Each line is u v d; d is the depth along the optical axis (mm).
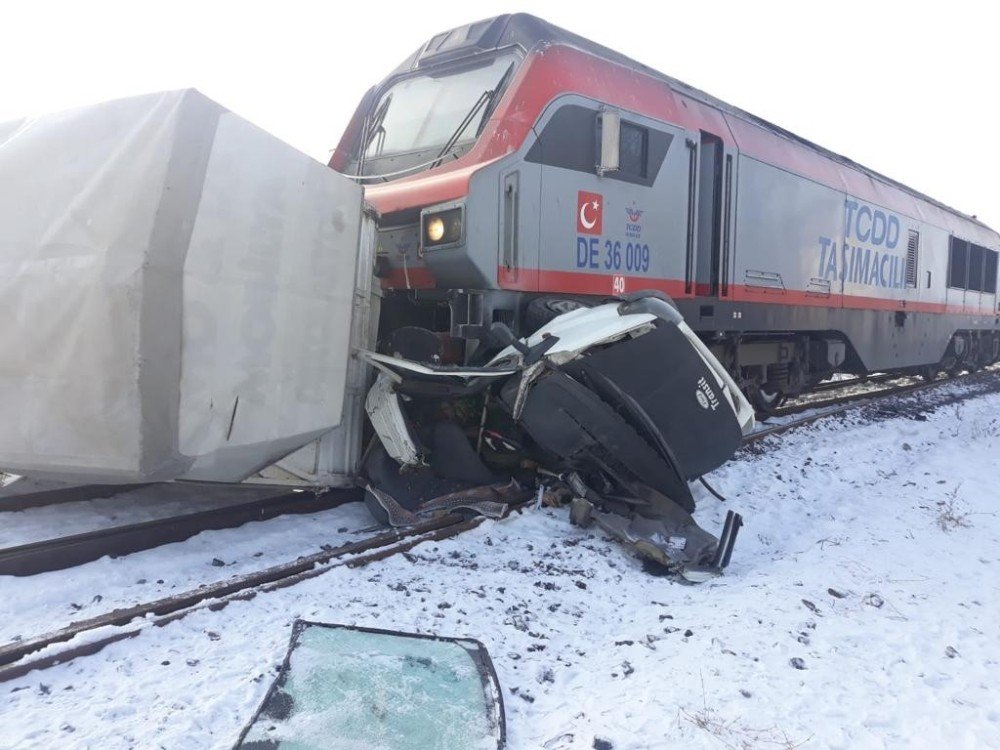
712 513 5711
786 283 8984
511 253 5500
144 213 3717
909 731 2779
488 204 5328
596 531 4980
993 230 18156
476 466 5305
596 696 2932
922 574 4492
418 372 4836
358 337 5195
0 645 3023
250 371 4203
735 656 3252
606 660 3275
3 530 4324
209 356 3979
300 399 4559
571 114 5996
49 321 3812
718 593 4094
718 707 2832
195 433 3955
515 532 4789
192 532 4527
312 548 4457
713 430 5113
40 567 3832
